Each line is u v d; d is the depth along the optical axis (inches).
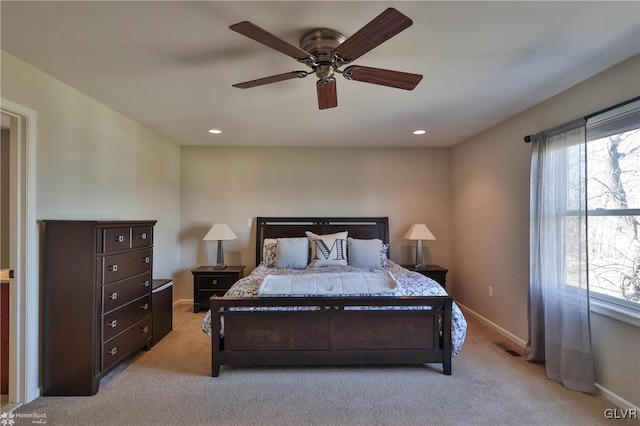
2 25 65.3
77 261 88.1
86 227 88.5
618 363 82.7
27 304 83.5
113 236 96.6
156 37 70.3
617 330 82.9
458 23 64.6
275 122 135.0
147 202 145.3
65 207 96.0
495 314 139.3
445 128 143.8
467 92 101.3
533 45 73.3
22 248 83.0
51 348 88.0
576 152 92.0
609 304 86.7
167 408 82.5
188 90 100.0
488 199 144.8
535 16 62.3
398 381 95.8
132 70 86.3
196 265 180.2
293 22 64.6
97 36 69.9
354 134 154.9
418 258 170.4
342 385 93.6
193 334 133.9
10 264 83.1
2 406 81.7
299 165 182.9
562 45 73.2
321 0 57.7
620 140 84.7
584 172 89.2
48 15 62.1
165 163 162.9
